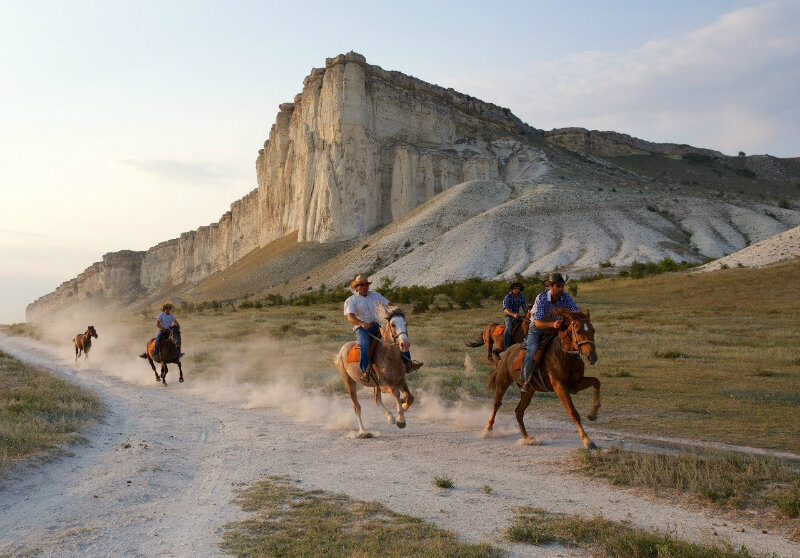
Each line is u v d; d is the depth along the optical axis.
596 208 124.69
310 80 171.38
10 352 38.34
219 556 5.79
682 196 142.25
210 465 9.49
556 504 7.21
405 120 179.25
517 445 10.25
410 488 7.94
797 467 8.27
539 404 14.29
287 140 188.25
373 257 125.19
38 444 9.96
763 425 11.35
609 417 12.55
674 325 35.78
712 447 9.57
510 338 11.31
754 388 15.84
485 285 66.19
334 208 156.75
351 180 158.12
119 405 15.77
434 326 39.75
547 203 126.81
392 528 6.34
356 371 11.15
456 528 6.46
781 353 23.17
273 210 190.25
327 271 131.62
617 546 5.71
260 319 54.38
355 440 11.07
